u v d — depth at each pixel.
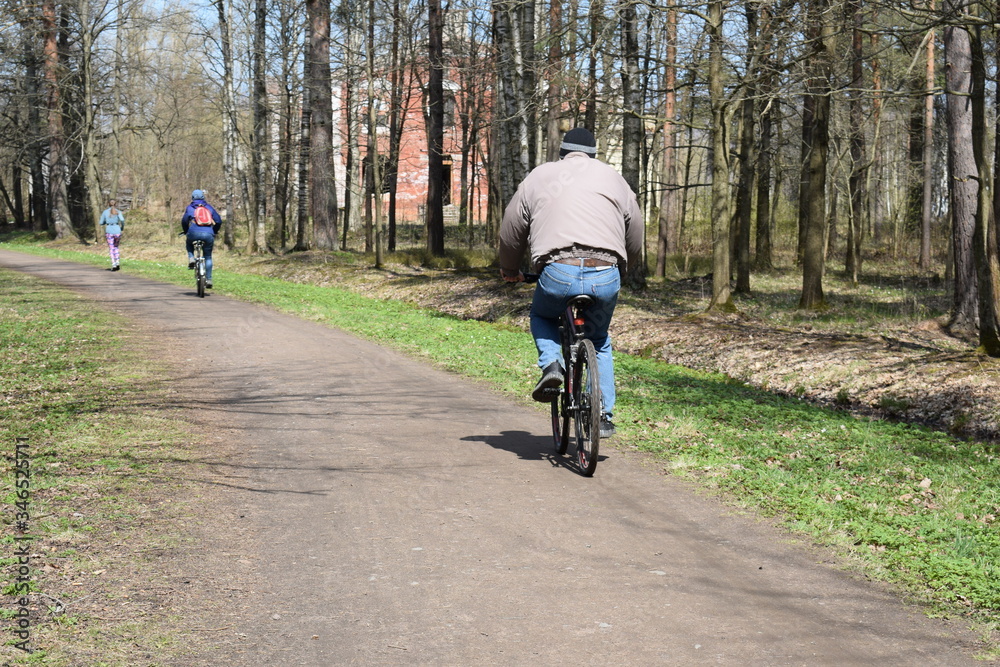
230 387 9.32
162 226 50.19
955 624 3.78
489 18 29.41
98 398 8.39
